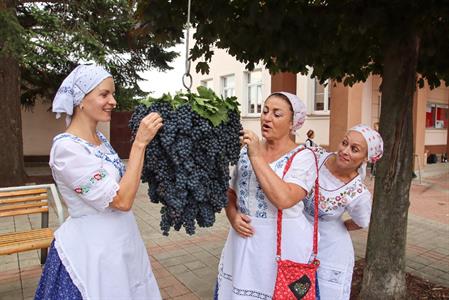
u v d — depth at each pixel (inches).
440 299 131.0
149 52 468.4
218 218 244.8
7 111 324.2
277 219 79.2
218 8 104.3
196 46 123.4
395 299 123.7
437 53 134.6
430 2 99.9
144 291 81.0
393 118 120.6
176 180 64.8
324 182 94.0
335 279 94.7
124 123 579.8
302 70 151.4
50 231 142.6
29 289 136.8
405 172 122.2
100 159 72.4
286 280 76.1
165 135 63.0
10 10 236.7
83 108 74.0
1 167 323.6
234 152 69.7
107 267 72.5
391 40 116.7
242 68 642.8
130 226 78.9
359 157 88.7
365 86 482.9
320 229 96.9
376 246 125.5
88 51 331.0
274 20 100.0
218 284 89.4
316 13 112.4
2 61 316.8
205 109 64.6
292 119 79.4
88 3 355.3
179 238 200.5
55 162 69.9
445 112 672.4
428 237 217.3
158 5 99.9
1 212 143.2
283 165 78.0
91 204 70.0
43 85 448.5
